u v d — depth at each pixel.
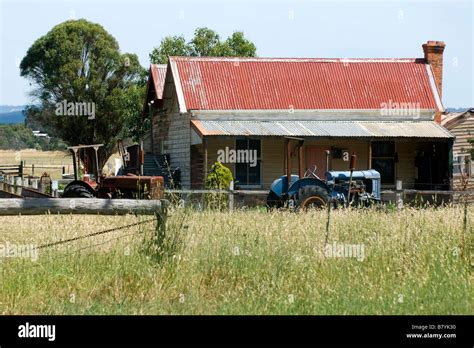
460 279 16.56
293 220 21.47
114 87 94.38
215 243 17.70
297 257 17.34
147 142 61.56
